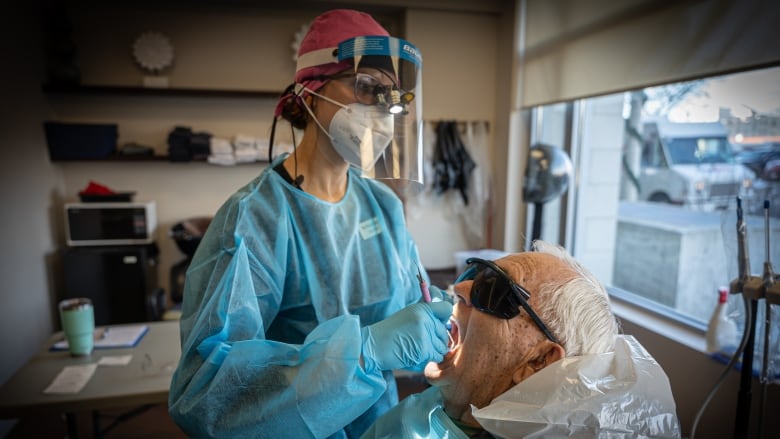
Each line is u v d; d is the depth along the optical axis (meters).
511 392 0.67
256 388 0.66
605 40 2.03
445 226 3.36
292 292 0.90
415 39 3.08
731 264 1.42
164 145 3.22
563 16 2.36
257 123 3.32
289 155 1.02
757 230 1.40
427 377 0.84
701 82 1.66
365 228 1.02
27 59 2.69
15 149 2.52
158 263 3.30
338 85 0.90
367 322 0.96
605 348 0.72
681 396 1.67
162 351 1.59
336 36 0.89
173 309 2.88
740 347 1.10
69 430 1.54
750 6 1.35
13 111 2.51
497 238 3.19
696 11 1.53
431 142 3.18
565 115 2.66
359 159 0.93
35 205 2.74
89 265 2.78
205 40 3.18
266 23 3.23
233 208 0.83
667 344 1.73
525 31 2.80
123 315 2.85
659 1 1.71
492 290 0.74
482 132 3.21
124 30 3.07
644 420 0.62
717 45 1.46
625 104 2.43
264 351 0.69
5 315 2.34
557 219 2.76
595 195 2.68
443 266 3.39
